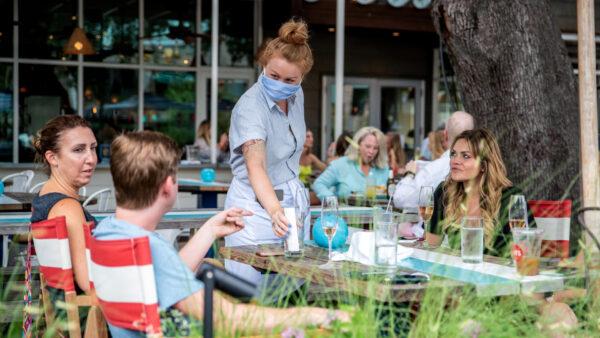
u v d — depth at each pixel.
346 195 6.73
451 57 5.19
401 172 8.35
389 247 3.03
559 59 5.13
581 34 3.95
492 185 3.94
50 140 3.35
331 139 13.55
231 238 4.14
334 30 12.92
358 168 6.82
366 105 13.75
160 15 13.15
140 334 2.32
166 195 2.42
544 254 3.84
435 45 13.99
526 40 4.98
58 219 2.83
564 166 5.03
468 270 3.06
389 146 9.05
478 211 3.95
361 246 3.30
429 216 3.98
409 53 13.95
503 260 3.36
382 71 13.79
